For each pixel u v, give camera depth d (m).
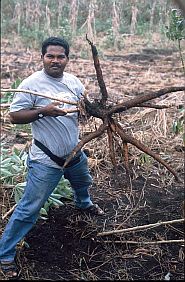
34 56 11.21
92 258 3.69
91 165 5.12
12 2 14.00
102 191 4.71
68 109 3.25
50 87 3.38
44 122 3.37
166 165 3.42
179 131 5.43
